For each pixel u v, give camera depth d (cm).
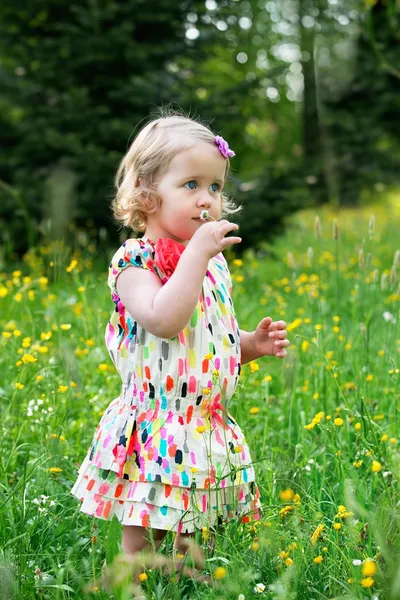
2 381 506
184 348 285
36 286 717
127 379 292
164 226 293
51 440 349
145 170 292
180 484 275
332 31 1839
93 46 1056
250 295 845
